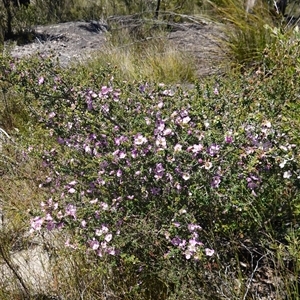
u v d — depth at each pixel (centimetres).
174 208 215
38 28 910
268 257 229
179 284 205
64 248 244
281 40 312
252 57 480
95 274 226
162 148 216
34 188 307
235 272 222
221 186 218
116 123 250
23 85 289
